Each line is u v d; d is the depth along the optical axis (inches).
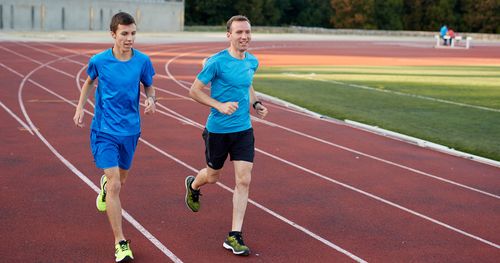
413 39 2417.6
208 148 216.2
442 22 3080.7
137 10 2242.9
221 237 227.1
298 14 3213.6
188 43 1617.9
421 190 305.7
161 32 2250.2
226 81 207.0
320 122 496.7
